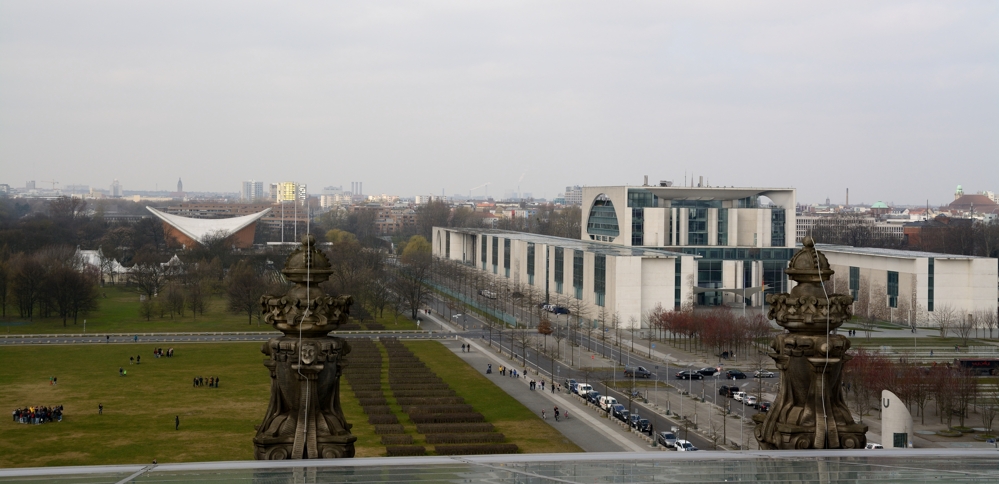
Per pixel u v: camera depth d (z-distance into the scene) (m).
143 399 156.50
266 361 24.59
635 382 179.12
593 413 150.12
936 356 198.38
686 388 173.50
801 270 25.58
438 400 155.50
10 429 133.50
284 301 23.95
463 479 24.52
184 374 180.88
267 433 24.33
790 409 25.97
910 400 148.38
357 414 146.62
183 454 119.19
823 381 25.48
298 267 23.98
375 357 199.38
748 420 144.62
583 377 183.62
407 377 176.50
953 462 27.11
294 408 24.42
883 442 126.06
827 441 25.52
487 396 162.88
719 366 194.62
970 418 147.88
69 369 185.50
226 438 128.75
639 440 130.00
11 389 164.00
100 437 129.00
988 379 179.25
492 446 124.88
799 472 24.81
